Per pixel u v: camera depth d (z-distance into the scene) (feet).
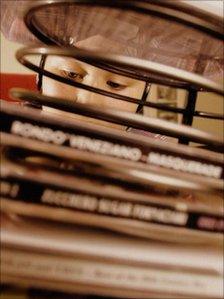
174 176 0.95
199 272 0.91
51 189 0.88
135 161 0.98
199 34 1.08
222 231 1.00
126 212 0.93
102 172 0.94
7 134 0.90
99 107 1.03
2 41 5.58
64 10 1.08
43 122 0.92
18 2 1.07
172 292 0.88
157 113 4.89
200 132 1.02
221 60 1.38
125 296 0.85
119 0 0.87
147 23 1.08
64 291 0.83
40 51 1.02
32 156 0.95
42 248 0.84
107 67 1.37
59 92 2.18
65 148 0.92
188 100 1.38
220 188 1.00
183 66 1.46
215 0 0.93
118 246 0.93
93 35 1.30
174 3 0.89
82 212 0.90
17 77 4.25
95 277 0.84
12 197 0.87
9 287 0.81
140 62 0.94
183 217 0.96
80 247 0.88
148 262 0.89
